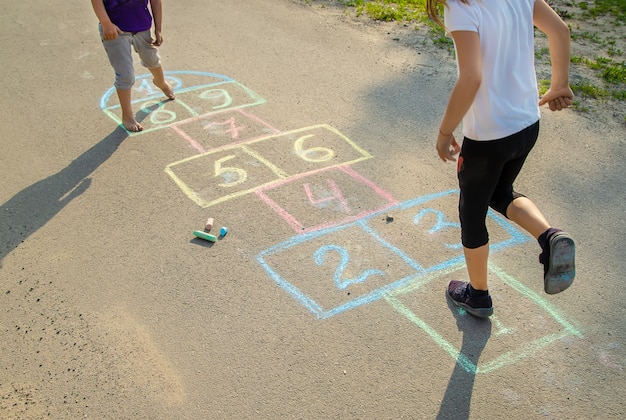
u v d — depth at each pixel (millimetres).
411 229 3764
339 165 4441
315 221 3834
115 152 4621
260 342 2963
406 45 6586
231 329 3039
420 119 5098
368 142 4750
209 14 7547
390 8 7559
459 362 2861
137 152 4621
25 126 5023
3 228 3789
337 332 3021
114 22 4613
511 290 3295
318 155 4570
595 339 2984
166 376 2789
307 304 3193
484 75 2422
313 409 2627
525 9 2473
